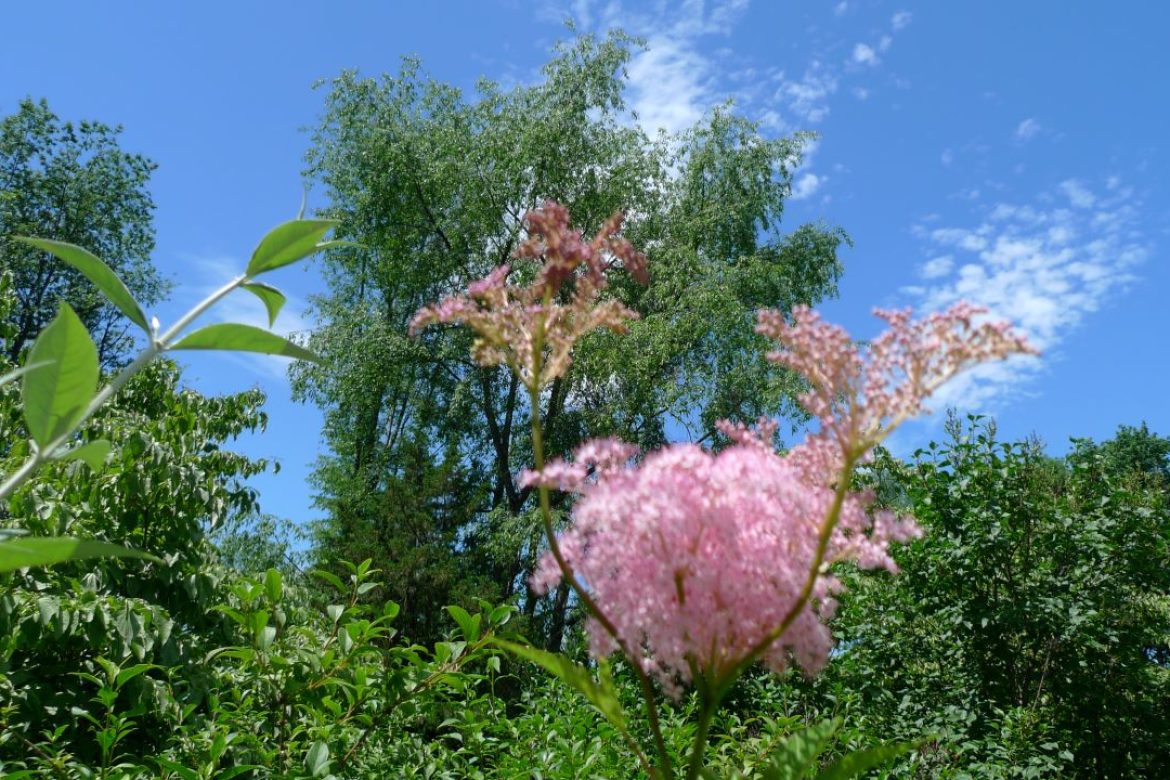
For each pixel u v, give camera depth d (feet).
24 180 79.51
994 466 25.91
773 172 66.95
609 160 63.21
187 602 14.62
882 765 14.01
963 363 3.83
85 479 14.80
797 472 4.35
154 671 12.46
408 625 49.65
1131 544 25.02
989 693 24.06
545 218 4.71
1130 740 24.43
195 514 15.70
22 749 10.66
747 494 4.11
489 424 62.85
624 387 54.80
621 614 4.00
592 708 13.24
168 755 9.88
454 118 66.54
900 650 24.72
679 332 53.36
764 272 58.34
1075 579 25.31
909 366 3.92
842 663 21.38
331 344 61.62
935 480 25.89
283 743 10.39
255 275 4.60
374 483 62.54
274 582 10.75
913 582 25.43
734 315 53.36
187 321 4.28
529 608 51.62
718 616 3.89
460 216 64.39
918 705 22.84
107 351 76.54
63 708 11.75
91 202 80.48
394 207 66.33
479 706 12.59
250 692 10.84
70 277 76.23
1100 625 23.98
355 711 10.69
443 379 64.95
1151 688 25.41
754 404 54.08
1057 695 24.62
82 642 12.66
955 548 24.84
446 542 56.03
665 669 4.29
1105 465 27.30
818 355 4.05
